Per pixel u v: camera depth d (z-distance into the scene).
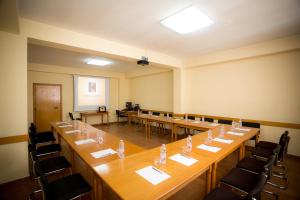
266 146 3.19
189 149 2.12
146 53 4.48
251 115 4.26
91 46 3.42
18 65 2.64
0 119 2.53
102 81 7.99
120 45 3.91
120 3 2.22
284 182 2.61
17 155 2.68
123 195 1.15
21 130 2.70
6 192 2.37
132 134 5.86
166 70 6.50
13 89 2.61
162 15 2.55
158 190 1.21
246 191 1.67
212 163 1.76
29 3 2.22
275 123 3.83
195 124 4.05
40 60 5.57
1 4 1.78
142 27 2.99
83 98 7.38
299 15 2.56
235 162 3.34
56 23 2.85
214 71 5.03
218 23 2.82
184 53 4.83
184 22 2.77
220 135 2.86
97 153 2.02
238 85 4.50
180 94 5.67
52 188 1.69
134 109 8.08
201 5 2.26
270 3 2.23
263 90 4.04
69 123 4.16
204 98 5.31
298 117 3.55
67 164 2.36
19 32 2.57
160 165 1.64
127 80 8.90
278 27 3.00
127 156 1.88
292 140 3.61
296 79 3.55
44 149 3.04
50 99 6.59
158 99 7.16
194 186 2.49
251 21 2.76
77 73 7.08
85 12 2.48
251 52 3.98
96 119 7.83
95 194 1.67
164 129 6.46
